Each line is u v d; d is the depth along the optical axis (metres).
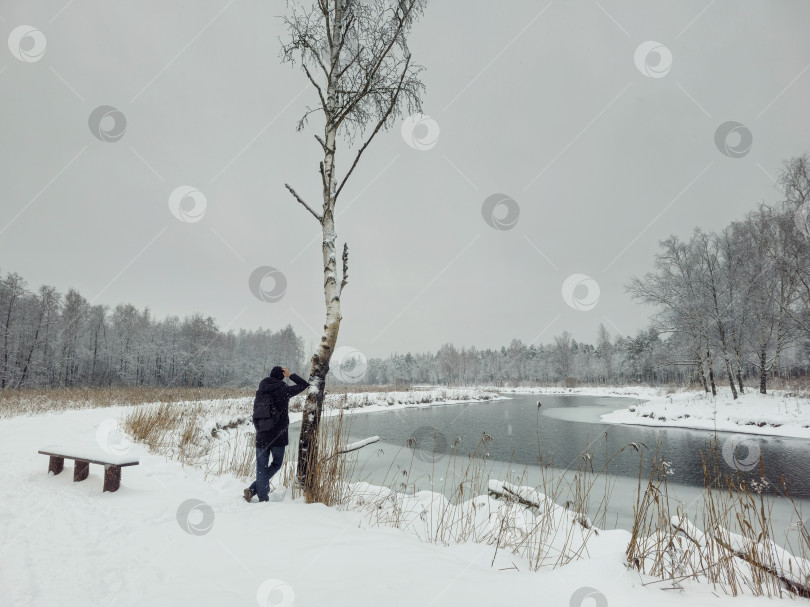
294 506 4.31
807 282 21.12
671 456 11.66
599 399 41.25
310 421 4.99
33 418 12.09
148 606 2.16
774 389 26.11
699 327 24.48
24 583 2.40
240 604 2.19
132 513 3.85
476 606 2.25
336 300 5.36
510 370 97.56
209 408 17.91
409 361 110.06
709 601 2.53
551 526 4.19
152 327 55.41
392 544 3.28
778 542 4.87
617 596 2.52
